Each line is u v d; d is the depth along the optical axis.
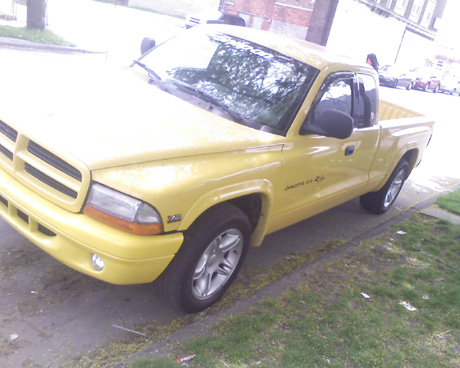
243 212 3.42
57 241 2.86
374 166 5.32
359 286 4.26
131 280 2.84
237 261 3.58
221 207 3.23
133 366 2.80
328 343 3.33
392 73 28.84
